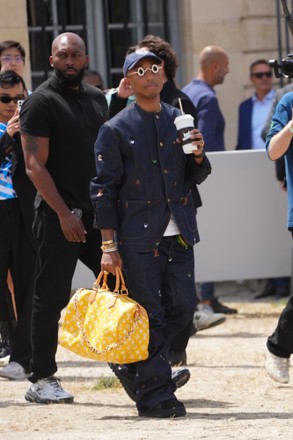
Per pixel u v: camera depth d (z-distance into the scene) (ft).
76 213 53.72
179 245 50.44
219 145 89.66
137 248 49.57
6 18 98.27
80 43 54.54
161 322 50.03
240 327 84.89
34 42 103.09
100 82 86.43
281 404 53.88
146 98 49.70
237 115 106.11
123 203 49.85
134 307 49.21
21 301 62.90
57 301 54.75
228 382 60.70
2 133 65.26
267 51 106.42
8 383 62.08
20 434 47.96
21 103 57.93
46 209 54.19
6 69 70.59
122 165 49.70
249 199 90.74
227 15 105.60
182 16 106.52
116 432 47.44
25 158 54.13
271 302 99.30
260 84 100.17
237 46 105.91
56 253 54.19
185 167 50.67
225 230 90.84
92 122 54.95
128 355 49.26
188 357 70.38
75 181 54.54
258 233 91.25
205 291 92.63
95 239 54.95
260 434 46.24
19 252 63.00
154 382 50.29
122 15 105.70
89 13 105.29
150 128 49.80
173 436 45.98
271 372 58.23
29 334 62.69
